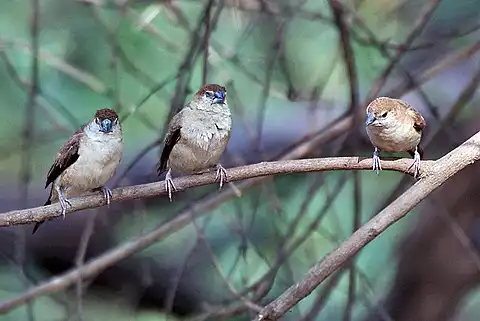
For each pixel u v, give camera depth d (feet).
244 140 43.11
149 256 42.91
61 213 26.58
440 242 42.78
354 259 33.53
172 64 42.42
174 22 38.73
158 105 42.37
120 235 43.45
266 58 38.68
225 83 37.73
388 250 46.06
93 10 39.75
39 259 45.70
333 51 41.83
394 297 43.57
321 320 41.65
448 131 36.27
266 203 40.65
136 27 39.50
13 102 43.91
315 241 42.73
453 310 42.91
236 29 39.58
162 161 30.37
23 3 44.11
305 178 41.81
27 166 35.19
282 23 36.86
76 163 29.53
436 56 41.98
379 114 28.55
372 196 45.73
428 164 24.52
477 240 42.50
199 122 29.17
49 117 41.57
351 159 25.20
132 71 39.86
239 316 36.76
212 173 26.63
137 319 43.11
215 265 34.53
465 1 42.22
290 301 24.22
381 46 35.78
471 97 38.29
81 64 43.83
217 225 43.65
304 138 37.83
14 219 26.14
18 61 43.52
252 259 40.88
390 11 42.50
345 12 35.83
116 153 29.84
